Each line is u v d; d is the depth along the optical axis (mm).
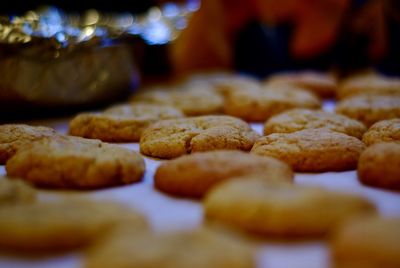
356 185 301
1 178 294
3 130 354
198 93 505
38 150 309
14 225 233
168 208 274
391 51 735
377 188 296
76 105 466
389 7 714
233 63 817
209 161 288
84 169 298
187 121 382
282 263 226
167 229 233
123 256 210
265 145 334
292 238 240
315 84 559
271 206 241
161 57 672
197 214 267
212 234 225
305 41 731
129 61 509
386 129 358
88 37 460
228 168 282
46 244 231
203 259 208
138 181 311
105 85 479
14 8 502
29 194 277
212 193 258
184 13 715
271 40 771
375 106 427
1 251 233
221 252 213
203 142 344
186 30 757
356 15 725
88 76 464
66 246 233
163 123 378
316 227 240
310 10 721
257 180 266
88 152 309
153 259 208
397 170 290
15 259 230
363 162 303
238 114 460
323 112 407
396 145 308
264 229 240
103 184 300
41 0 528
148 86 606
